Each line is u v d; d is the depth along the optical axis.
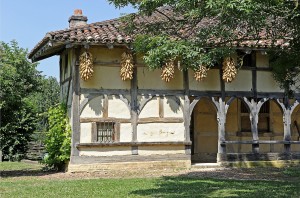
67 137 14.95
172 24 10.52
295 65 12.23
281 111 17.39
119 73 15.17
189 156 15.75
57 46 14.80
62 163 15.78
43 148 22.72
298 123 19.03
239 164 16.36
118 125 15.05
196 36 9.75
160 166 15.39
